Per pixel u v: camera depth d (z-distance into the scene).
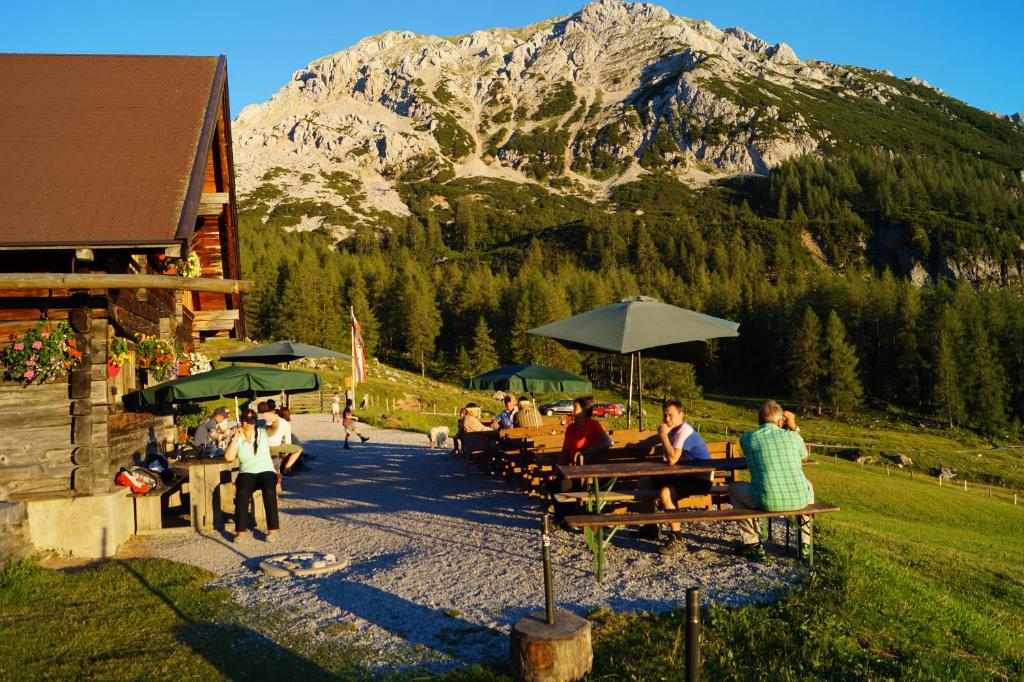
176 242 7.53
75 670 4.96
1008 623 7.19
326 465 16.86
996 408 79.94
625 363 91.69
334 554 7.93
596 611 5.69
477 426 15.20
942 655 5.12
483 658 5.00
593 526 6.54
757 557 7.05
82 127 9.70
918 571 8.84
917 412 86.56
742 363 107.50
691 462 7.45
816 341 88.12
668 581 6.42
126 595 6.63
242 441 8.87
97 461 8.40
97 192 8.28
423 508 10.55
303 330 97.00
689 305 117.88
